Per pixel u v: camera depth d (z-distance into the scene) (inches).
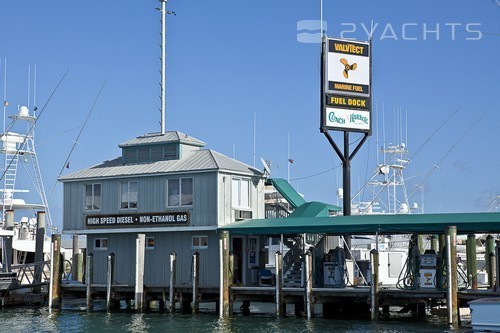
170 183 1729.8
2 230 1939.0
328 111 1870.1
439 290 1412.4
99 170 1862.7
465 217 1456.7
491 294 1341.0
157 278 1727.4
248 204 1761.8
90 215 1819.6
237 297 1563.7
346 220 1541.6
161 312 1692.9
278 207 1980.8
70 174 1882.4
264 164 1814.7
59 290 1781.5
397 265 1983.3
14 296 1871.3
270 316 1595.7
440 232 1494.8
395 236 2455.7
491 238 1740.9
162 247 1733.5
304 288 1505.9
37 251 1995.6
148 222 1734.7
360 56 1909.4
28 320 1604.3
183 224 1689.2
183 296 1669.5
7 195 2417.6
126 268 1776.6
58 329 1469.0
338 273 1593.3
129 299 1760.6
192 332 1387.8
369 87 1911.9
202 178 1686.8
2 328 1494.8
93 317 1635.1
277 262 1513.3
